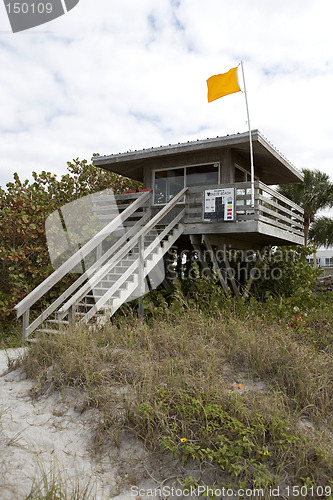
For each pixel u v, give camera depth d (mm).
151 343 5234
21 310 5965
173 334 5516
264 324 6418
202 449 3020
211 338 5430
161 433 3367
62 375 4453
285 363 4527
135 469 3107
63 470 3025
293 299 8828
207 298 8469
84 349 4938
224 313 7316
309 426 3482
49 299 9203
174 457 3143
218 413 3385
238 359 4875
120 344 5328
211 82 9898
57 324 6066
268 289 11852
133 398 3826
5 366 5246
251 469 2906
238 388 4090
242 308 7770
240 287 11977
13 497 2615
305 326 6715
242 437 3121
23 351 5531
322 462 2900
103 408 3781
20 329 7785
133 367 4480
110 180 12875
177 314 7180
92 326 5836
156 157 11234
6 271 9312
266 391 4059
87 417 3768
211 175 10586
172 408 3645
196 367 4465
